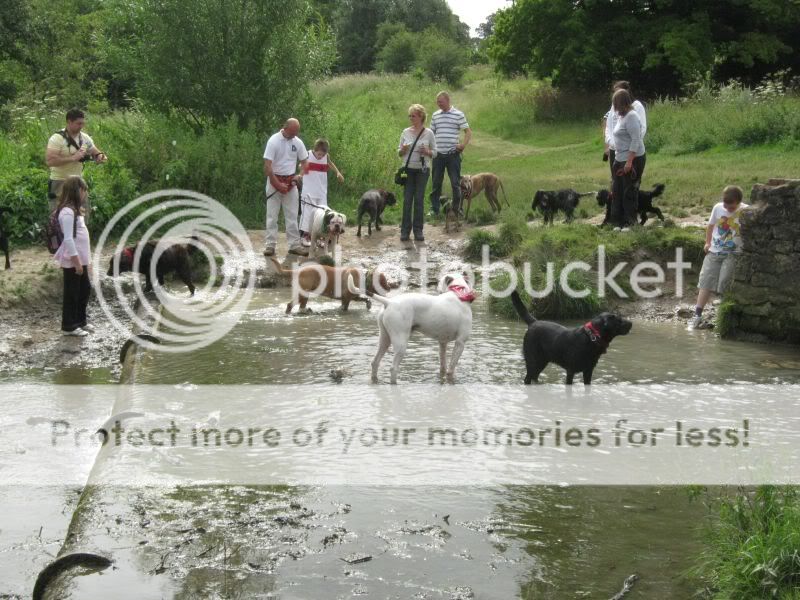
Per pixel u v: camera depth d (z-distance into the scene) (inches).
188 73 690.2
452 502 185.6
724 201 359.3
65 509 202.1
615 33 1332.4
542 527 173.5
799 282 334.3
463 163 944.3
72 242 349.1
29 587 167.0
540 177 749.9
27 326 371.2
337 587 149.6
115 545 164.2
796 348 333.7
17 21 1204.5
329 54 743.7
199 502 184.5
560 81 1371.8
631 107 440.5
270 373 290.4
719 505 180.4
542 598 145.6
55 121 725.3
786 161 681.0
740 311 352.2
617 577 152.9
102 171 560.7
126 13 710.5
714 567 152.0
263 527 172.6
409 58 2225.6
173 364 301.4
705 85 1104.8
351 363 304.8
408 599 145.3
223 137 653.9
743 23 1385.3
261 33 697.0
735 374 292.7
